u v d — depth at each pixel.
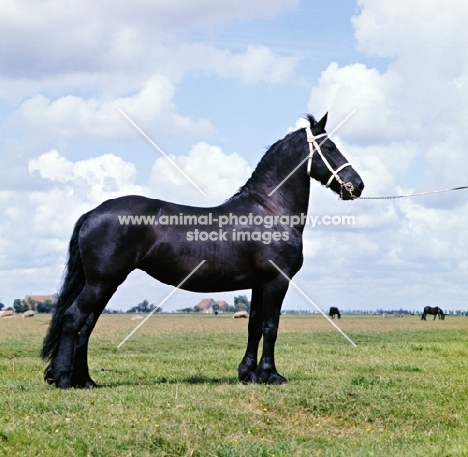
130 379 12.91
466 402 11.02
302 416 9.91
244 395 10.45
